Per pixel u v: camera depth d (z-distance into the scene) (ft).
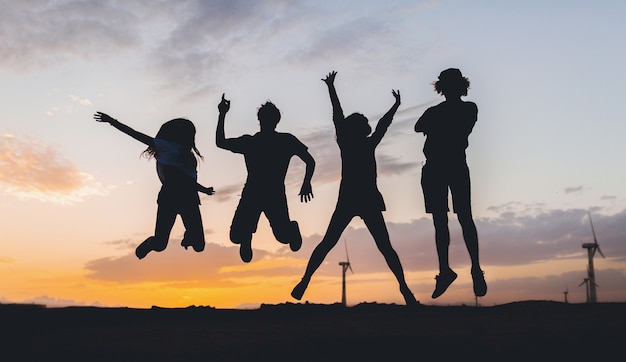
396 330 18.45
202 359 15.15
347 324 21.03
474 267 24.34
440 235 24.79
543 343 14.90
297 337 17.10
